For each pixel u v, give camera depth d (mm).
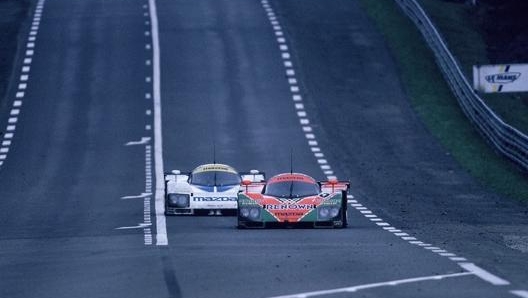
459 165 188000
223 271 78688
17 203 159750
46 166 190750
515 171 184250
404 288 68125
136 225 131500
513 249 99500
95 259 90500
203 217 139750
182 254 91500
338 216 122500
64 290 71562
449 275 74000
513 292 65375
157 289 70188
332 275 75500
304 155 194500
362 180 175500
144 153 196875
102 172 184625
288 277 74812
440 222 132750
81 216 144750
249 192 126250
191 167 187375
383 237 110062
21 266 87562
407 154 195500
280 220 121875
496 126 197625
